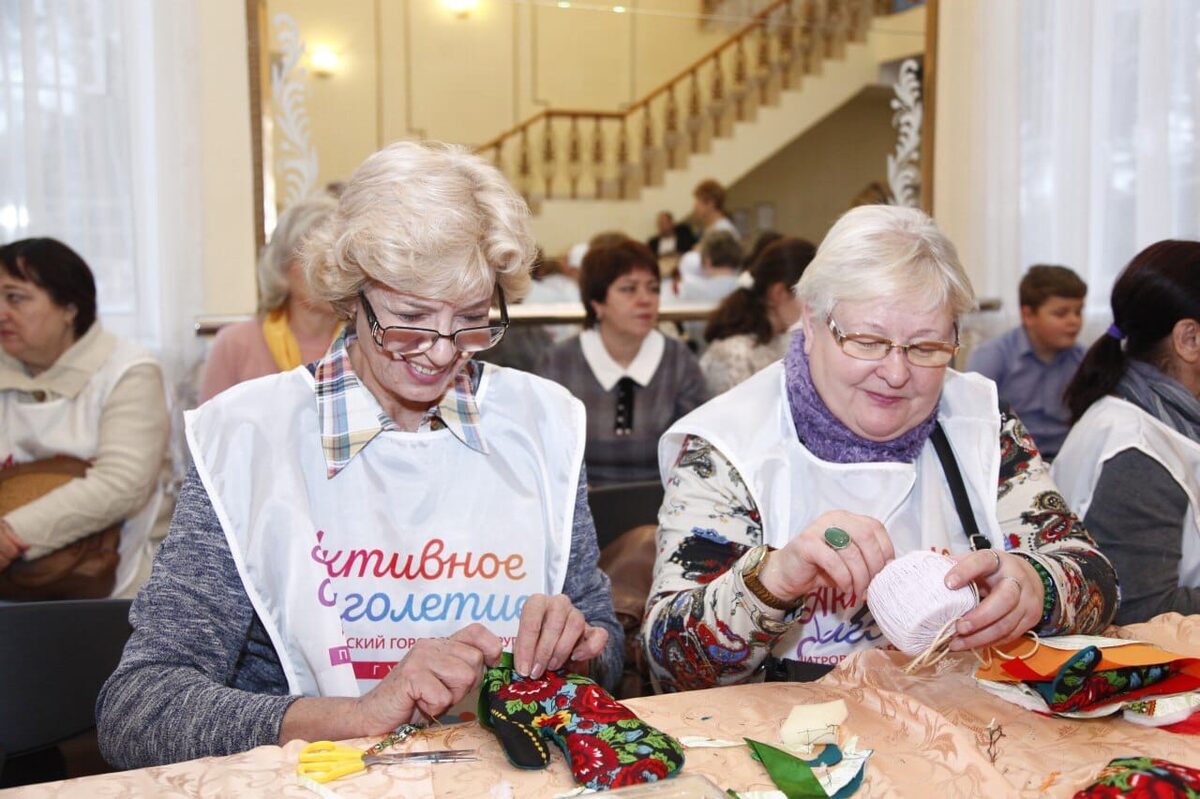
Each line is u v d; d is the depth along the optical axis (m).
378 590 1.22
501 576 1.25
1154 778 0.81
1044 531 1.37
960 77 4.02
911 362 1.29
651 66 6.08
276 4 3.40
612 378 3.05
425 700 1.00
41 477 2.17
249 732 1.03
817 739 0.96
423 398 1.21
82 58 3.03
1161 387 1.68
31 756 1.44
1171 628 1.27
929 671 1.13
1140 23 3.49
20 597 2.14
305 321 2.61
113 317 3.13
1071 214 3.72
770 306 3.39
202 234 3.21
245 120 3.31
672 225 6.90
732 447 1.38
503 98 5.99
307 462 1.23
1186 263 1.67
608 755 0.89
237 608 1.18
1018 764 0.92
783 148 5.78
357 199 1.15
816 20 5.25
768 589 1.11
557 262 5.27
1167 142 3.47
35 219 3.03
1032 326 3.29
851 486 1.38
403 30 5.25
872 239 1.29
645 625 1.30
